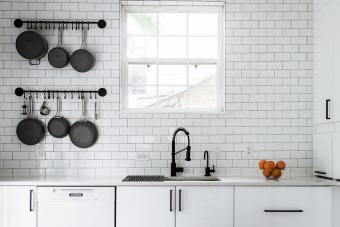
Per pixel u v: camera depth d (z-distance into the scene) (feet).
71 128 12.32
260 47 12.60
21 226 10.57
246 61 12.60
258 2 12.65
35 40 12.28
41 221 10.57
